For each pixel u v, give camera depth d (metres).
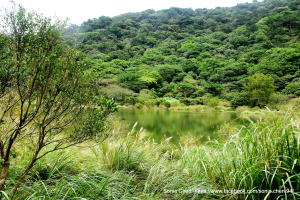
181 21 117.31
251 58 53.50
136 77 46.56
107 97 1.86
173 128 9.98
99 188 1.82
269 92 27.75
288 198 1.56
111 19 120.75
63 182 1.76
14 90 1.51
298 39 60.81
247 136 1.86
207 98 33.19
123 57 79.69
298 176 1.46
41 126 1.62
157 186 2.15
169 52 84.06
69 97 1.68
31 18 1.52
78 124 1.80
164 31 108.56
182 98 36.97
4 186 1.46
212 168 2.10
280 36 65.44
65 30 1.67
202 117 17.12
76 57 1.71
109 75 50.28
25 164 2.11
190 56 71.94
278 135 1.70
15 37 1.47
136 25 119.94
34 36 1.50
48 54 1.56
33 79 1.49
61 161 2.32
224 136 5.57
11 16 1.45
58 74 1.58
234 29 94.25
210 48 76.50
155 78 50.31
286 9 91.06
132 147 2.94
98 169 2.42
